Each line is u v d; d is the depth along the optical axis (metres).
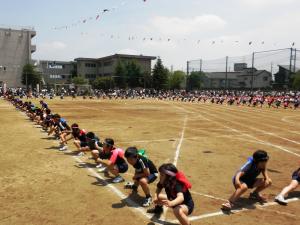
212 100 47.09
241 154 11.25
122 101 48.66
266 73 83.31
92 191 7.11
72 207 6.16
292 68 65.62
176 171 5.02
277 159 10.61
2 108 30.62
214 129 17.77
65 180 7.85
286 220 5.74
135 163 6.37
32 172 8.49
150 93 67.75
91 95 61.91
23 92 57.88
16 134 14.84
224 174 8.63
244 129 18.00
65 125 11.88
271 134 16.23
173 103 44.56
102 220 5.61
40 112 18.20
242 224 5.54
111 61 89.62
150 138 14.30
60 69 99.19
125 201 6.55
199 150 11.81
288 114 28.69
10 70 78.81
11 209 6.00
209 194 7.04
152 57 91.44
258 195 6.68
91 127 17.81
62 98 53.47
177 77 91.88
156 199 5.41
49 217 5.68
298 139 14.79
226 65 63.41
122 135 15.07
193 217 5.79
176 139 14.15
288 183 7.95
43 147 11.79
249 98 43.97
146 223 5.55
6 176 8.09
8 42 78.12
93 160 9.93
